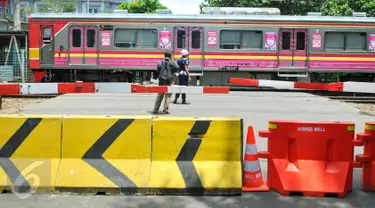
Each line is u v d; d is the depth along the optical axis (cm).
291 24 2111
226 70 2112
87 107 1444
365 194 614
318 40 2116
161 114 1281
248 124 1148
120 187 588
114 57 2094
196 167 600
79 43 2097
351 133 612
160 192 590
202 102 1616
